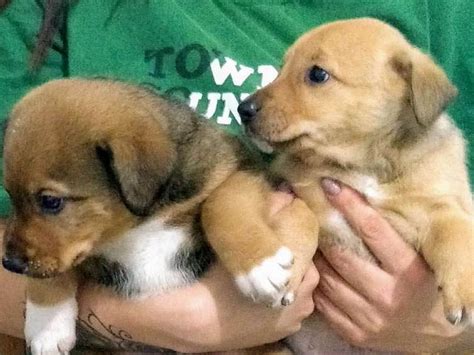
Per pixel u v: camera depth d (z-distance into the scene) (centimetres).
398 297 43
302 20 53
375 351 47
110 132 39
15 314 44
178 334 43
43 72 49
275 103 44
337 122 44
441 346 45
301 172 45
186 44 50
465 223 43
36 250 39
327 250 44
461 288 41
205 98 50
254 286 40
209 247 43
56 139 39
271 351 46
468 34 55
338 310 44
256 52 51
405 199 44
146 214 40
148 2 51
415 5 54
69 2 50
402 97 44
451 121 48
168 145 40
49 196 39
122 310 43
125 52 50
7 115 43
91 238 40
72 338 43
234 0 52
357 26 45
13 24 49
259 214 42
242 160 45
